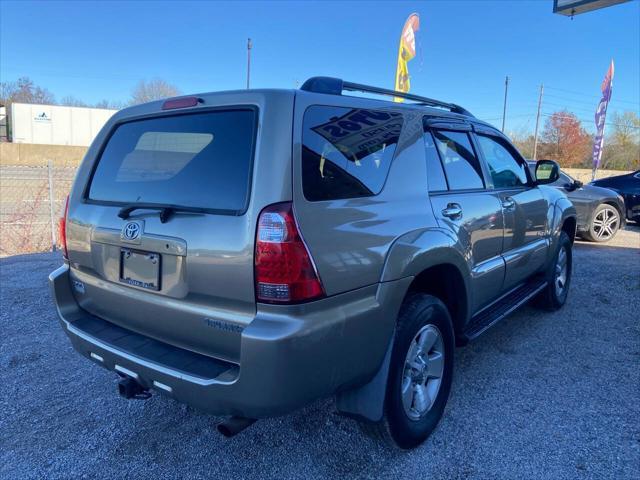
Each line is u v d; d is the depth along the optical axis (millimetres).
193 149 2574
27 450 2998
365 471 2775
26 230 9969
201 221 2361
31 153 40250
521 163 4680
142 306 2670
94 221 2908
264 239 2162
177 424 3277
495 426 3193
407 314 2777
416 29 10906
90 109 45250
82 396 3643
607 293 6121
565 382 3783
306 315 2195
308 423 3256
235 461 2883
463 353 4328
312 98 2479
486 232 3594
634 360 4180
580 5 7941
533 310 5469
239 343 2285
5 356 4301
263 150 2264
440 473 2750
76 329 2912
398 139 2947
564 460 2844
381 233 2551
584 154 54844
